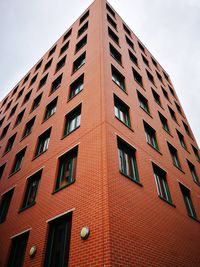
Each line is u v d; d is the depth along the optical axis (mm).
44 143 14555
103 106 10508
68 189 9102
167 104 21750
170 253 8391
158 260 7523
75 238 7156
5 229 11391
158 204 9859
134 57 20703
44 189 10648
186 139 20625
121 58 17062
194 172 17656
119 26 22141
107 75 12828
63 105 14547
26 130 18500
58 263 7520
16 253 9758
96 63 13898
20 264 9094
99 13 19141
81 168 9164
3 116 27016
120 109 12656
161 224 9102
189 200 13727
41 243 8359
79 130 11023
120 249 6344
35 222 9578
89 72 13969
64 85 16562
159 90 21812
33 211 10273
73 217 7855
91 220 7129
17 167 15758
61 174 10688
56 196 9492
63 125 12945
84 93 12867
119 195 7777
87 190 8141
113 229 6570
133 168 10242
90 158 9070
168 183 12102
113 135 9703
